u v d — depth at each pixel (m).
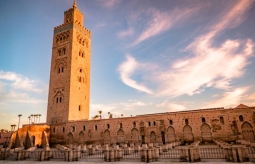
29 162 22.19
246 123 38.84
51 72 70.06
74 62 67.25
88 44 77.12
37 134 55.69
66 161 21.75
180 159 18.08
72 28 69.75
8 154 27.11
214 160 17.58
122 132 50.84
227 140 39.38
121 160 20.70
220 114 41.38
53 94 66.62
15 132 50.50
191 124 43.62
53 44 73.62
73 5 74.81
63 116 61.72
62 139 58.66
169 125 45.91
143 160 19.02
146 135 47.78
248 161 15.94
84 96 68.94
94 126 55.03
